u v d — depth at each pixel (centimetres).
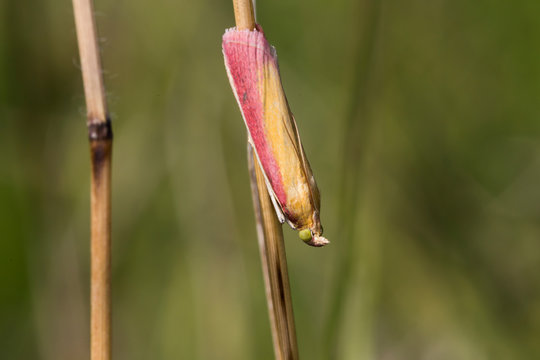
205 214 19
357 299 15
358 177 15
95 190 12
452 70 22
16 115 20
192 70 20
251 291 19
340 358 15
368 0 16
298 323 18
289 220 12
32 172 20
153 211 20
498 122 22
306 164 12
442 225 21
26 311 18
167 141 20
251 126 12
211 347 18
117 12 21
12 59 19
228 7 21
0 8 19
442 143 21
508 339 19
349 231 15
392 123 21
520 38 21
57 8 20
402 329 19
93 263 12
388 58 21
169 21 20
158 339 19
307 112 21
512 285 20
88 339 19
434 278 20
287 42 22
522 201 21
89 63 12
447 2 22
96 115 12
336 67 21
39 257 19
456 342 19
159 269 20
